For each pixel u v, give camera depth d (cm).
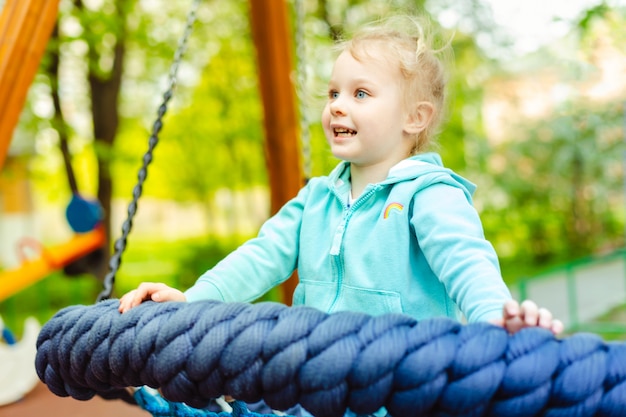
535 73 757
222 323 73
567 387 63
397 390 65
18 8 181
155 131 128
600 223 864
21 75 182
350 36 134
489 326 68
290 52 256
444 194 104
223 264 116
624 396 63
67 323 90
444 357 64
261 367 69
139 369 78
